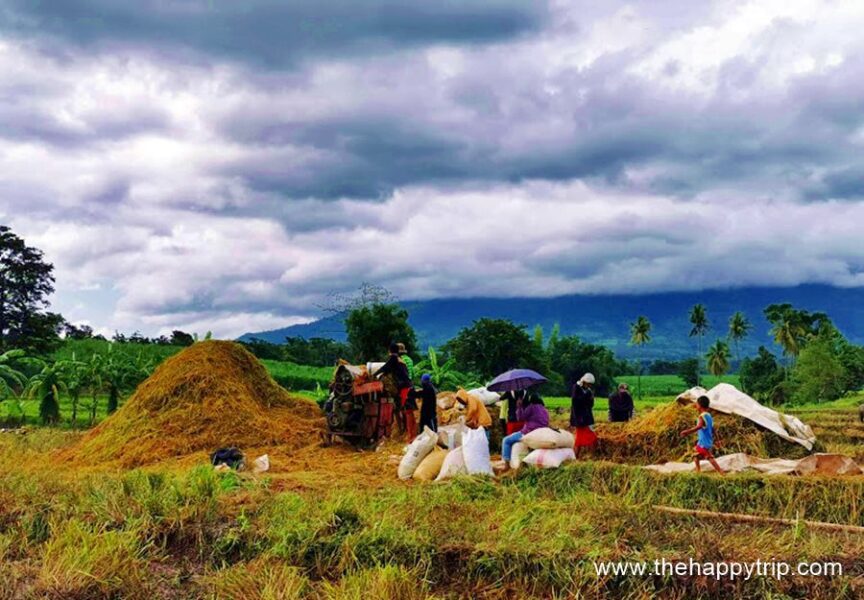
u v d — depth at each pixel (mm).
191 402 16312
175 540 8547
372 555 7848
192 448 15305
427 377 14734
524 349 56250
